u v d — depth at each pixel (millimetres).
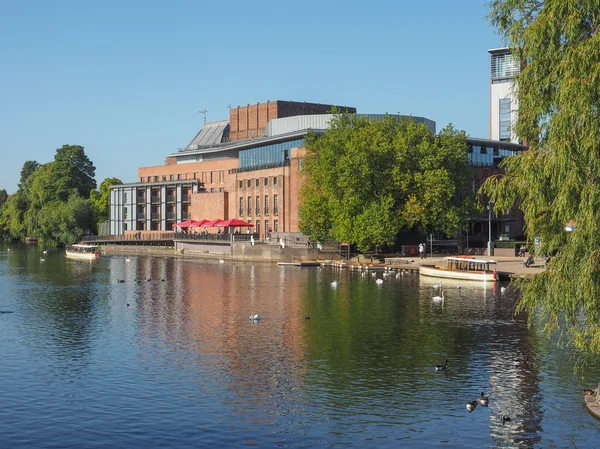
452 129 99750
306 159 111500
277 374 34219
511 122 28078
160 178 179875
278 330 45719
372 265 96125
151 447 24812
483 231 131875
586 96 22922
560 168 23672
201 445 24969
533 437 25625
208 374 34250
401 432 26156
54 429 26609
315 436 25797
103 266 109125
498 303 57594
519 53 27250
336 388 31750
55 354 38781
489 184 27859
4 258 132375
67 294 67438
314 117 139625
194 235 140500
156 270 99375
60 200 194125
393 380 33031
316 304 58031
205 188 166625
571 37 24359
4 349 40156
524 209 26797
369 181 94312
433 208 92562
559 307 24828
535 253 26688
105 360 37250
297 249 112750
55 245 187500
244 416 28000
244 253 121312
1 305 58906
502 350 39094
